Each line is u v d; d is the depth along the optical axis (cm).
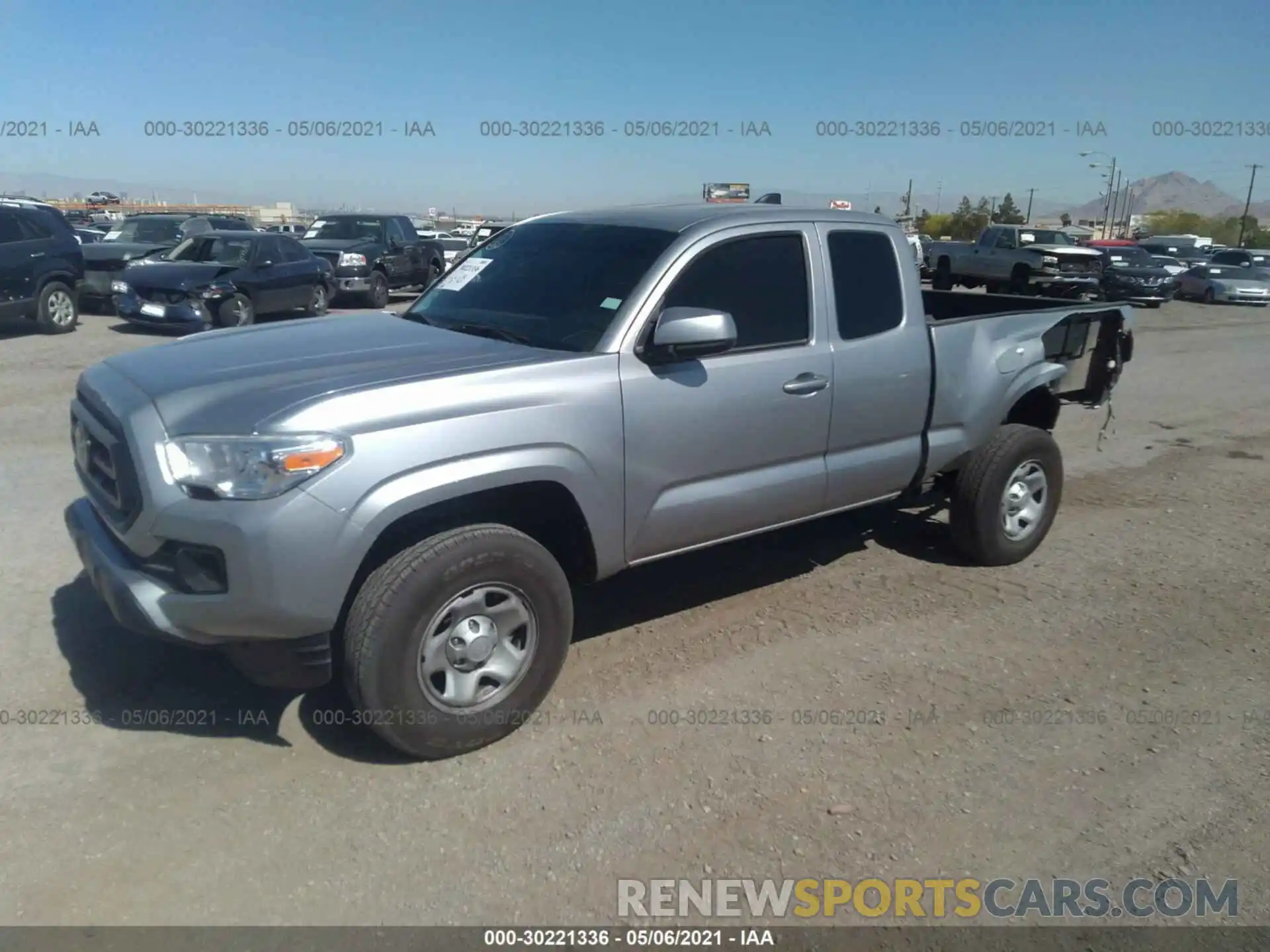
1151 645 489
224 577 327
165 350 414
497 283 469
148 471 333
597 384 389
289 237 1647
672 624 493
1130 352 647
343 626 355
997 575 573
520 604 377
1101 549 627
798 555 591
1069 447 930
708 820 340
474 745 373
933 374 517
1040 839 337
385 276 1977
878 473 505
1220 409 1138
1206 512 716
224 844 320
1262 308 2642
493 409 362
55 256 1441
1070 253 2530
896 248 507
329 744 378
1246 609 536
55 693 407
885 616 511
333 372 363
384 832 329
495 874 311
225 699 407
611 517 403
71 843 318
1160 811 354
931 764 378
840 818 344
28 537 580
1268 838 341
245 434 325
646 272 418
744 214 457
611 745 383
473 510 390
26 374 1115
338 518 330
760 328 448
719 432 429
